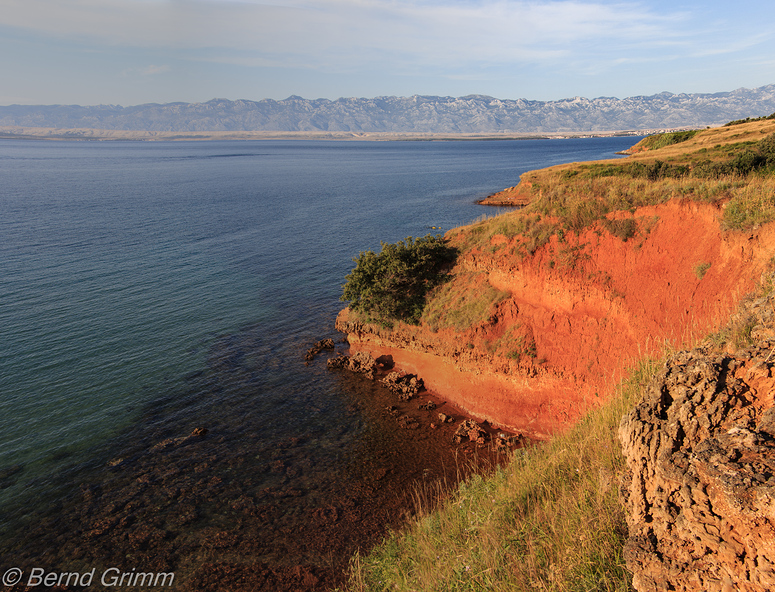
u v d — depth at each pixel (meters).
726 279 16.17
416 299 27.06
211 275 44.97
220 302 37.88
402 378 25.56
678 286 17.58
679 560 4.77
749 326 6.88
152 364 27.69
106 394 24.45
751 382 5.42
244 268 47.25
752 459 4.50
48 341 30.33
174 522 16.00
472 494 11.55
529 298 22.78
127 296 38.91
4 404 23.36
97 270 45.88
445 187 114.38
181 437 20.98
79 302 37.31
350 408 23.22
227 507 16.69
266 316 35.12
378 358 27.50
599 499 6.94
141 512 16.52
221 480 18.16
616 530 6.23
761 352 5.66
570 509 7.38
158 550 14.83
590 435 9.51
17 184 122.12
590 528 6.50
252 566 14.09
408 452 19.64
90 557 14.65
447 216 73.38
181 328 32.84
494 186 113.50
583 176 56.25
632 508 5.96
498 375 21.94
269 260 50.22
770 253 14.96
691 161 51.44
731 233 16.36
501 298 23.59
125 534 15.53
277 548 14.76
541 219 24.05
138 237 60.59
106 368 27.14
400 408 23.03
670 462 5.21
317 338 31.36
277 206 87.38
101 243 56.94
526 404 20.67
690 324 16.19
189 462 19.25
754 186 17.33
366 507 16.50
